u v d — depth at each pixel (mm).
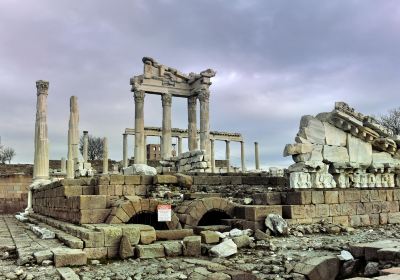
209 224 16266
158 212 14195
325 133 17156
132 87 39250
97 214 15102
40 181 29391
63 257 10383
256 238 13117
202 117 39250
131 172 22172
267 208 14531
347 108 17344
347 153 17484
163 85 40375
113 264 10820
